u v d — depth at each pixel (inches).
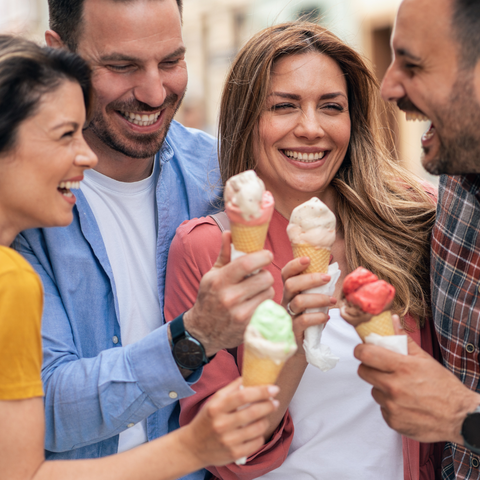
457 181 74.0
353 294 54.6
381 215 84.4
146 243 85.0
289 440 75.4
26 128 54.8
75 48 75.4
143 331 83.0
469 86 55.6
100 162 81.7
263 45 78.4
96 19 72.2
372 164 86.4
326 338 78.7
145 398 67.2
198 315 62.4
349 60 80.3
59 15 75.8
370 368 58.4
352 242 84.0
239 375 77.4
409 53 57.5
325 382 77.8
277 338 48.2
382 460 76.9
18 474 51.0
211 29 357.1
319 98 77.7
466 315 72.3
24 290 51.2
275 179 81.4
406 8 57.1
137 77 74.9
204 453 52.1
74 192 77.6
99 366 68.2
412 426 57.6
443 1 55.1
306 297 61.3
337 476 76.2
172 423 83.3
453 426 56.6
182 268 79.4
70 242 76.9
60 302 75.2
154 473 52.9
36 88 54.8
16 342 50.7
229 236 59.8
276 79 77.7
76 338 75.4
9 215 57.9
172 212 86.0
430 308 80.7
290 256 81.6
